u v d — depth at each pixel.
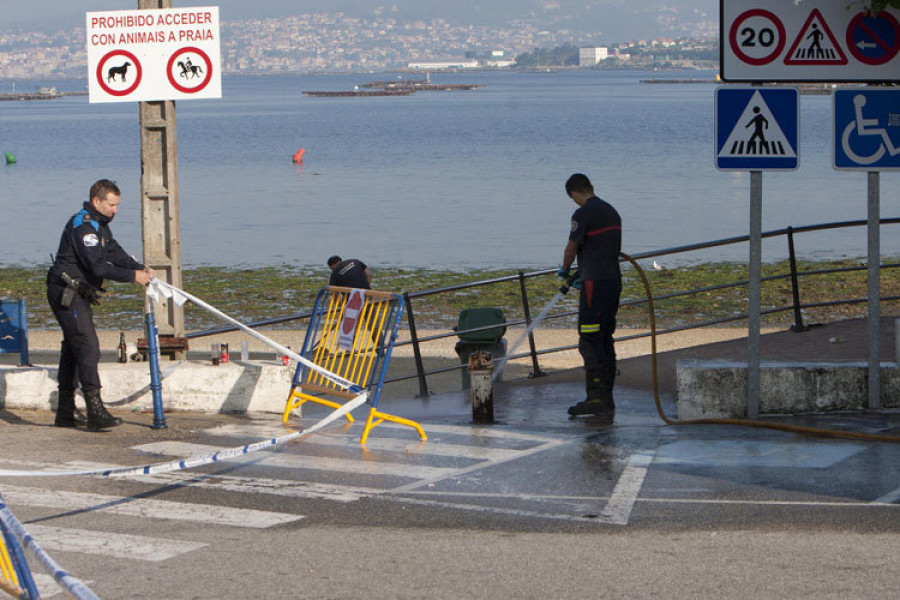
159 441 10.24
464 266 38.19
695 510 7.77
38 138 130.62
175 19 12.23
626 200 58.53
